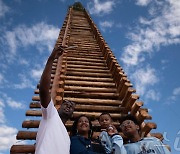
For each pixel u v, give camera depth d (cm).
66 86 802
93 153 337
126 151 354
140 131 543
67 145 309
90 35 1641
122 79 783
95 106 702
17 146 513
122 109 700
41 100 311
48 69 320
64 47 337
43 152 289
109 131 380
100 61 1130
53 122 311
